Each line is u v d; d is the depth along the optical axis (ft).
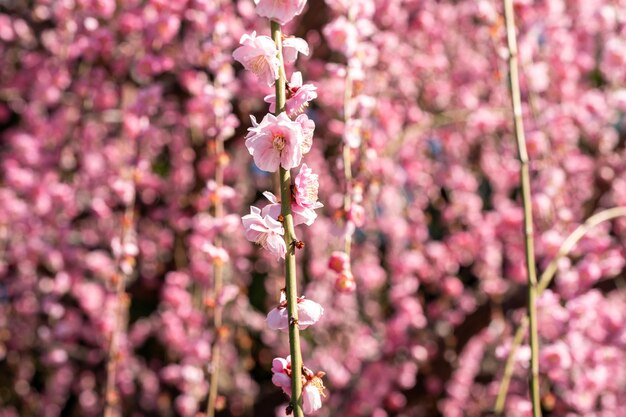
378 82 5.95
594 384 5.24
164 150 7.30
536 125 5.74
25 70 6.91
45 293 6.63
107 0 5.24
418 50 7.17
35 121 6.80
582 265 5.28
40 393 7.48
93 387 6.91
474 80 7.34
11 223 6.41
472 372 6.67
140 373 6.75
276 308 2.76
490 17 4.67
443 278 6.82
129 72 6.53
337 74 3.88
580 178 7.04
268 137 2.70
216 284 4.02
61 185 6.31
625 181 6.94
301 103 2.74
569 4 7.00
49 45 6.76
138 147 5.29
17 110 7.06
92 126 6.68
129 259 4.54
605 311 5.82
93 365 6.90
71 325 6.31
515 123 3.59
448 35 7.33
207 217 4.90
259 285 7.41
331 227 3.51
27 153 6.56
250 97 6.20
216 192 4.24
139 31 6.02
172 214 6.38
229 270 5.91
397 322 6.33
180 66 5.86
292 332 2.67
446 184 7.16
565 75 6.84
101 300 6.21
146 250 6.59
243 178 6.76
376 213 6.39
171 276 6.08
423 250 6.89
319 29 6.07
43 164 6.62
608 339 5.83
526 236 3.44
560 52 6.86
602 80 7.69
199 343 5.59
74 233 6.65
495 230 6.71
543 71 6.30
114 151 6.46
